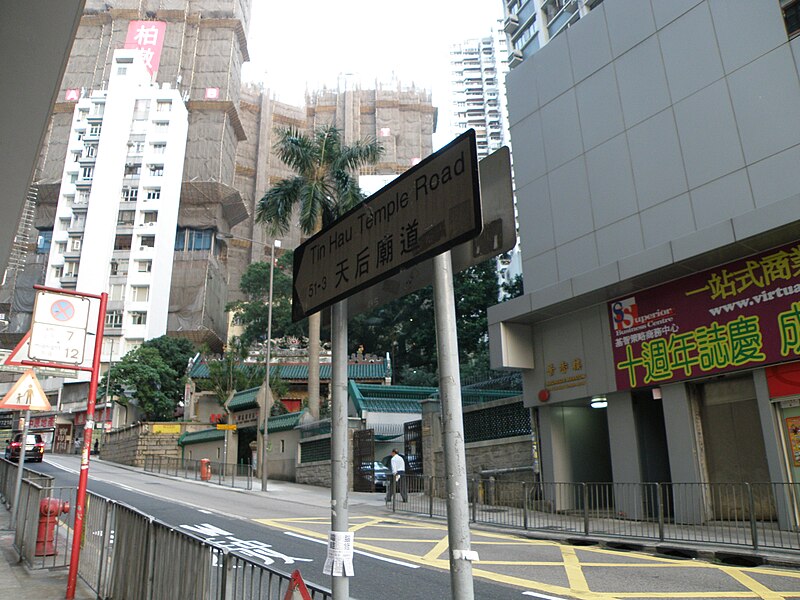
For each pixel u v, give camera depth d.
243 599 3.84
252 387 36.31
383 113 122.38
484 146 136.25
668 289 13.61
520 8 58.16
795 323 11.25
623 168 14.80
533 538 12.57
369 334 45.88
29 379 10.86
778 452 11.37
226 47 95.56
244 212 84.44
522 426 17.77
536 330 16.92
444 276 2.57
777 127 11.96
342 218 3.43
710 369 12.55
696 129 13.38
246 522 13.43
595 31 15.98
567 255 15.80
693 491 12.62
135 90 78.75
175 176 76.44
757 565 9.20
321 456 26.62
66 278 70.12
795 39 11.88
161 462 37.38
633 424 14.20
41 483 11.54
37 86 4.59
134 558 5.96
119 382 53.06
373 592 7.38
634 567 8.99
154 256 71.06
